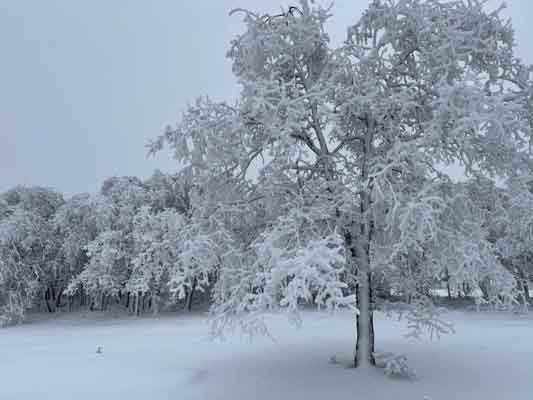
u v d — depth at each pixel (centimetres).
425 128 921
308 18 1091
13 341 2008
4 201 3434
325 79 1075
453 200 877
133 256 3181
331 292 628
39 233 3256
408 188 928
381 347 1473
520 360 1205
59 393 966
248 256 1031
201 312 3450
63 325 2844
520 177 915
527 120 923
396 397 835
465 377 992
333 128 952
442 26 957
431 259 988
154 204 3509
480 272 889
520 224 931
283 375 1053
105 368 1242
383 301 1076
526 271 2683
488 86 1003
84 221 3359
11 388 1017
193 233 1030
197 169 1039
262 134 1056
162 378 1090
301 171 1118
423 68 1028
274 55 1088
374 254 1084
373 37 1130
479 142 912
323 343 1631
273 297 759
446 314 2838
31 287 2973
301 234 941
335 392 875
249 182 1126
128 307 3656
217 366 1227
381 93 1048
